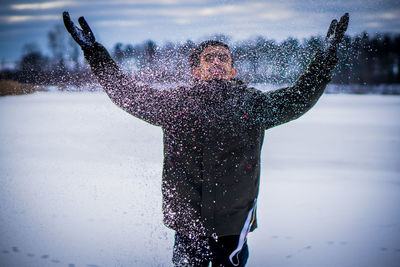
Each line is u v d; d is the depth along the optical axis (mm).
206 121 1653
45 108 11500
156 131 7582
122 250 2477
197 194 1646
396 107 16625
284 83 2119
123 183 3934
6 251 2496
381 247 2586
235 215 1652
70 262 2328
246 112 1670
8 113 10766
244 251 1750
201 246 1689
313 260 2402
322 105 17969
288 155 6031
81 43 1778
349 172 4840
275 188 4086
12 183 4008
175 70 1944
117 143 6418
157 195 3369
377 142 7371
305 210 3363
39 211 3207
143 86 1728
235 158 1646
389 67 44688
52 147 6098
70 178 4215
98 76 1762
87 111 9570
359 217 3172
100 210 3205
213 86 1687
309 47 2080
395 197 3754
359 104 18609
